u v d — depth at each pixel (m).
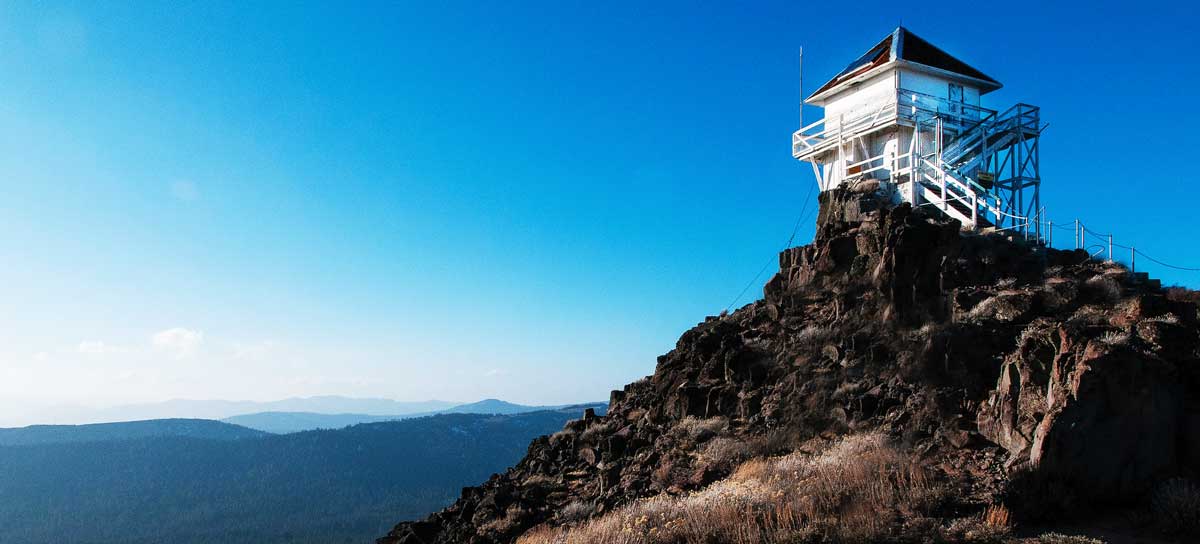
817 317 32.12
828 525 18.28
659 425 30.83
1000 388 22.48
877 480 20.05
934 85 41.03
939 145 37.91
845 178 41.47
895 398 25.42
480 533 27.16
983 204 35.41
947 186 37.97
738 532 18.75
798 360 29.78
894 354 27.52
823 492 19.98
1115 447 18.73
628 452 29.52
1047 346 21.52
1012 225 38.34
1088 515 18.19
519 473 33.06
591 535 21.14
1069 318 24.36
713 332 34.12
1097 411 18.88
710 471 24.83
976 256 29.83
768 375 29.91
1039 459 18.94
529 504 28.23
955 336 25.64
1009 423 21.25
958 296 27.70
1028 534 17.17
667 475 25.45
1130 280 28.48
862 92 42.59
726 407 29.44
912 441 22.94
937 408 23.86
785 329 32.28
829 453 22.97
